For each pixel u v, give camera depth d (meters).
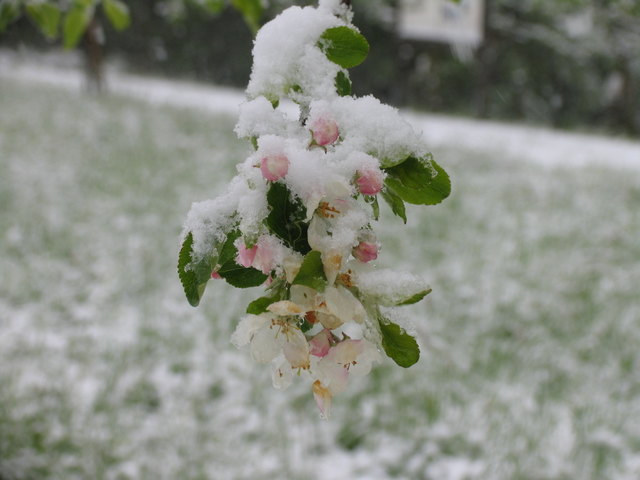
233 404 4.29
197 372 4.61
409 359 0.86
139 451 3.80
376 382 4.46
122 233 7.11
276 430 4.05
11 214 7.32
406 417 4.14
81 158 10.16
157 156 10.60
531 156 13.05
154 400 4.30
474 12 18.28
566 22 23.19
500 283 6.24
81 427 3.89
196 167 10.18
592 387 4.65
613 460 3.87
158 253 6.60
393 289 0.84
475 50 22.80
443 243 7.32
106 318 5.27
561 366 4.89
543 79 24.55
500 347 5.06
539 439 3.98
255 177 0.84
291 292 0.82
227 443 3.93
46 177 8.95
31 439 3.70
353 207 0.85
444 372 4.61
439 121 18.12
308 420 4.14
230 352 4.89
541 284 6.28
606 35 22.88
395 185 0.93
